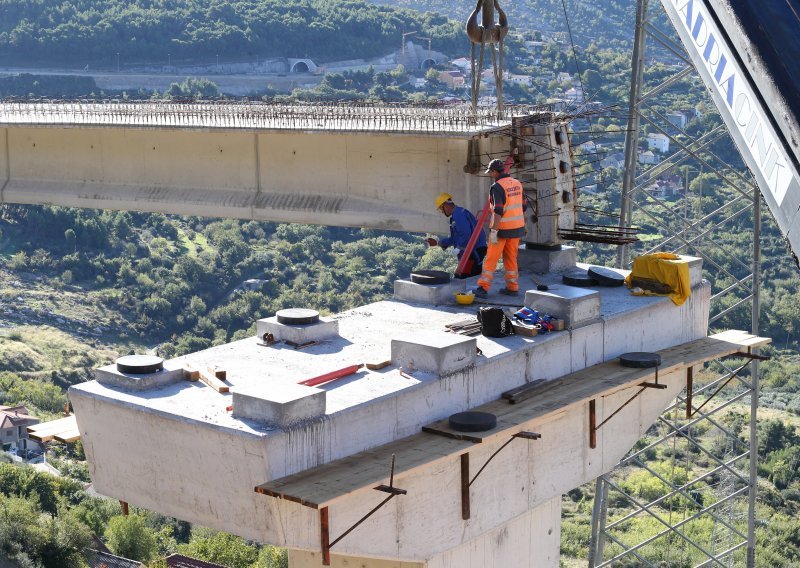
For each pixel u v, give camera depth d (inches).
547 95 4195.4
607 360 573.9
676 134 3663.9
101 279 4072.3
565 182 698.8
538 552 560.1
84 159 909.2
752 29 356.2
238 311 3764.8
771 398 2883.9
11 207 4362.7
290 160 796.0
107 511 2411.4
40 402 3238.2
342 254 3993.6
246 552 2229.3
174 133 850.1
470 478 496.4
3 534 1982.0
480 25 738.8
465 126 686.5
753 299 913.5
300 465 416.5
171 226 4345.5
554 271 684.1
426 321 572.1
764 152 348.2
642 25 877.2
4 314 3804.1
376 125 716.7
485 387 501.0
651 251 934.4
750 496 940.0
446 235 763.4
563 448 560.1
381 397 448.8
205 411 429.4
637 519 2169.0
